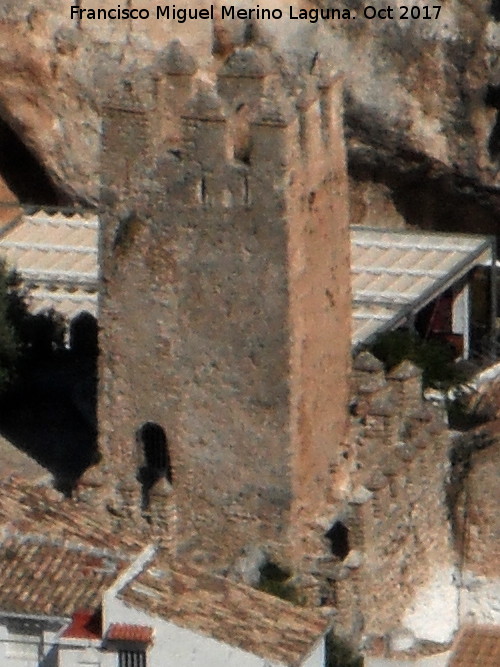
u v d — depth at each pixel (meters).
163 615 151.38
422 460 172.50
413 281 196.00
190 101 166.38
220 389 169.88
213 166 166.75
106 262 169.88
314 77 169.75
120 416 171.88
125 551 157.50
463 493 172.25
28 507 160.62
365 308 193.50
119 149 168.00
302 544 170.75
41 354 192.25
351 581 167.12
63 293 197.62
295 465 169.88
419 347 190.88
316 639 154.12
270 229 166.75
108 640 150.62
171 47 167.75
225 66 166.75
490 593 171.25
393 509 169.88
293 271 167.38
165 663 151.38
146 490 171.88
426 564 172.38
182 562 160.12
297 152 166.38
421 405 175.12
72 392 188.75
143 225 168.75
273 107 165.25
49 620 152.50
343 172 171.25
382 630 168.25
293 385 168.88
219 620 152.62
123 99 167.25
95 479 172.12
